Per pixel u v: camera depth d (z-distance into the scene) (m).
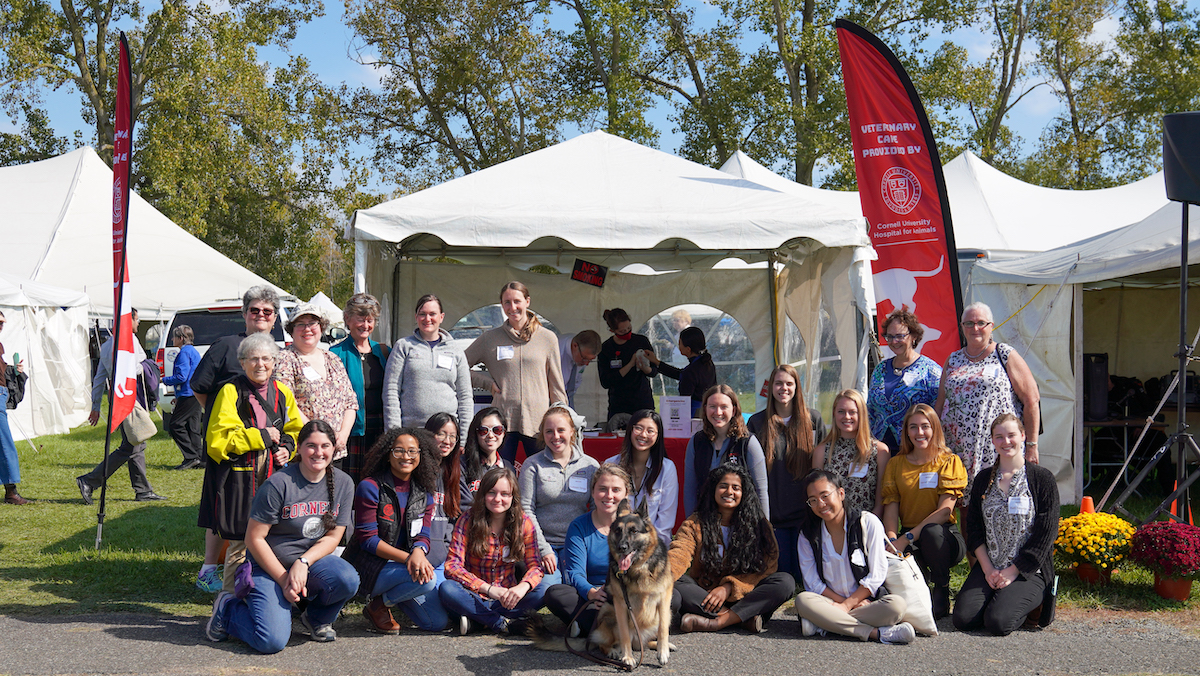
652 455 5.10
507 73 22.80
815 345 8.05
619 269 9.66
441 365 5.37
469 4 22.44
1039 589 4.65
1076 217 12.55
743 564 4.70
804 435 5.28
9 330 12.64
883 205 6.84
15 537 6.59
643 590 4.03
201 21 24.39
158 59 24.44
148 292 15.82
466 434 5.40
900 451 5.18
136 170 26.44
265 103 25.05
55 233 16.11
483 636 4.59
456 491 4.80
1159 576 5.18
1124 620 4.84
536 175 7.01
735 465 4.85
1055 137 28.75
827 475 4.68
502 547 4.65
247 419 4.73
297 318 5.12
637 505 5.06
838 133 21.91
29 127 27.86
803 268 8.30
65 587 5.30
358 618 4.92
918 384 5.52
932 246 6.77
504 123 23.78
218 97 24.27
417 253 8.96
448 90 23.33
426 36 23.27
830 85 22.17
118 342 6.42
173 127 23.88
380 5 22.50
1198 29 26.94
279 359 5.04
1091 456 9.07
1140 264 7.35
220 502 4.66
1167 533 5.14
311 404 5.02
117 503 8.02
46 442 12.15
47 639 4.30
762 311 9.73
